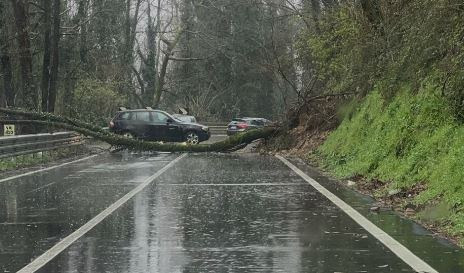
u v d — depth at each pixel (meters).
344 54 23.05
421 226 8.97
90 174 17.17
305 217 9.77
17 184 14.65
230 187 13.92
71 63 40.72
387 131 16.03
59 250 7.51
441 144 12.27
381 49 19.62
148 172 17.77
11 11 32.12
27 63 30.08
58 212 10.38
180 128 31.30
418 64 15.50
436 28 14.13
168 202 11.51
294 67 32.97
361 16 21.25
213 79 69.38
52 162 22.09
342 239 8.04
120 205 11.14
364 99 20.83
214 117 69.19
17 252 7.42
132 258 7.06
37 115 25.97
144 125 31.19
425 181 11.77
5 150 18.91
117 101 44.78
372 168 15.08
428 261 6.83
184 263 6.80
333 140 21.41
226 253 7.28
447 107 13.10
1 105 38.41
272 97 70.88
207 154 26.70
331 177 16.22
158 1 65.31
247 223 9.25
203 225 9.10
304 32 29.08
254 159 23.33
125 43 52.31
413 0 16.69
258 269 6.52
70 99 39.81
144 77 65.75
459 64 12.58
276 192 12.98
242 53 60.03
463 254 7.16
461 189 9.56
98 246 7.71
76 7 42.47
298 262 6.81
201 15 61.81
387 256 7.07
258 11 57.44
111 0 43.75
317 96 25.69
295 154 24.97
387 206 10.91
